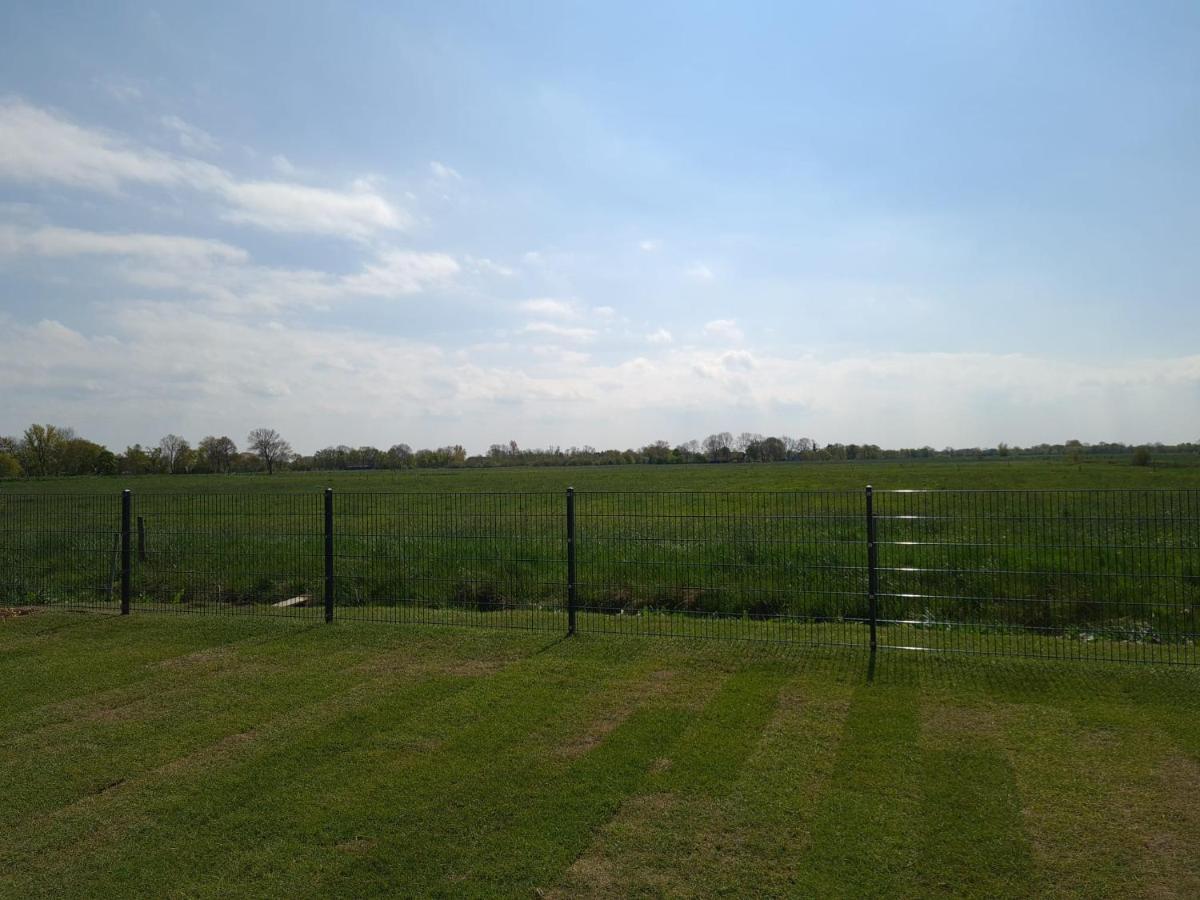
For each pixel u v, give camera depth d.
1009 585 10.67
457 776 5.27
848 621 9.77
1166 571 9.51
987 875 4.01
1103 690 6.67
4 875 4.21
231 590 13.25
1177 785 4.95
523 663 7.84
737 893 3.90
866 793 4.91
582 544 12.41
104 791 5.19
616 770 5.30
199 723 6.40
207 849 4.43
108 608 10.98
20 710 6.78
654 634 8.88
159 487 50.81
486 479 63.16
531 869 4.14
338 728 6.21
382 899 3.91
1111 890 3.87
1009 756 5.41
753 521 12.22
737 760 5.42
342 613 10.60
